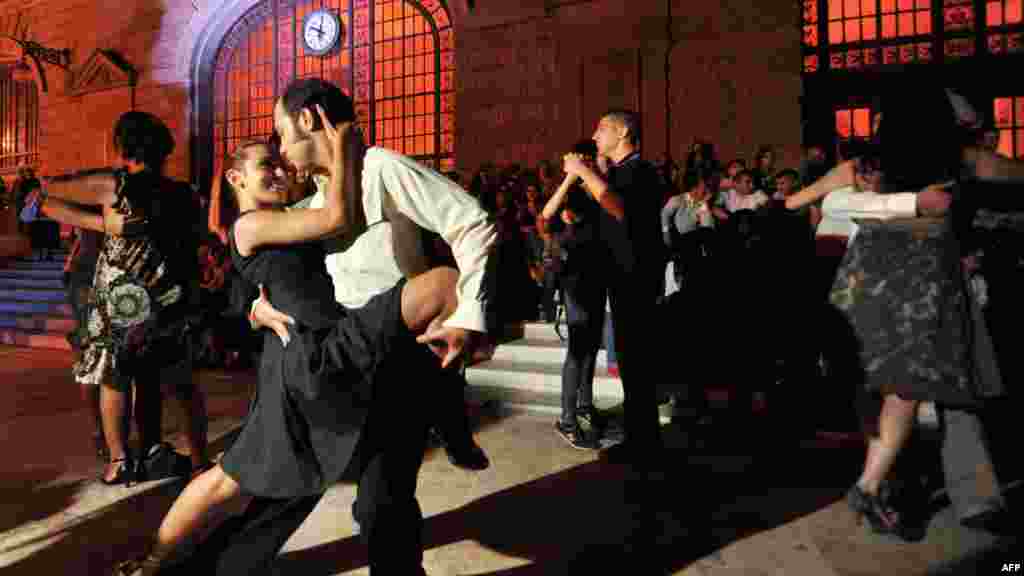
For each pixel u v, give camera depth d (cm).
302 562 249
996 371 255
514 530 279
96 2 1518
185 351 340
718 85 921
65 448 418
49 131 1580
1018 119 794
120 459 344
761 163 795
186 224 340
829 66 887
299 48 1359
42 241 1281
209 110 1448
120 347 324
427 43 1227
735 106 912
